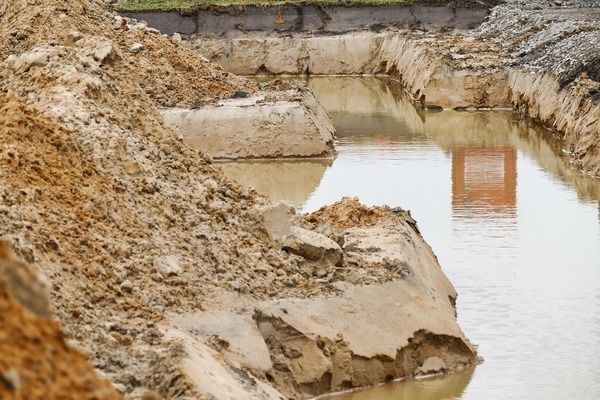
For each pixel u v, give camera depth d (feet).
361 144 286.25
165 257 122.83
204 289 121.70
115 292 112.78
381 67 433.89
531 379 132.77
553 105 305.94
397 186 237.66
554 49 349.61
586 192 232.32
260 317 122.42
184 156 146.92
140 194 131.44
